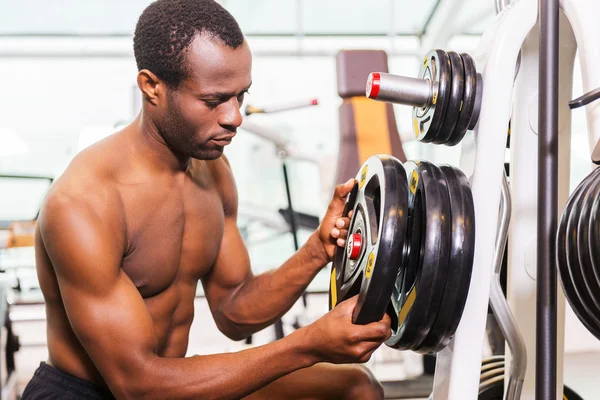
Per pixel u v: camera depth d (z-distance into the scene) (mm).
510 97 1052
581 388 2166
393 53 4152
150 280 1219
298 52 3889
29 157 4418
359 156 2611
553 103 935
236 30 1038
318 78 4461
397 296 1072
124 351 1032
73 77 4418
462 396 1061
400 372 2709
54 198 1067
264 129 2658
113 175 1148
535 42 1212
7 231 2586
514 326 1158
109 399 1224
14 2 4359
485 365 1577
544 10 940
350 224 1164
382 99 1099
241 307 1403
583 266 862
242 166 4359
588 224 860
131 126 1216
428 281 946
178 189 1241
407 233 1056
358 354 977
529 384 1335
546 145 938
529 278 1313
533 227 1299
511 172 1301
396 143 2654
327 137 4465
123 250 1123
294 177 4371
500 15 1123
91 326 1033
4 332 2088
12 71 4355
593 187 887
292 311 3330
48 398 1208
